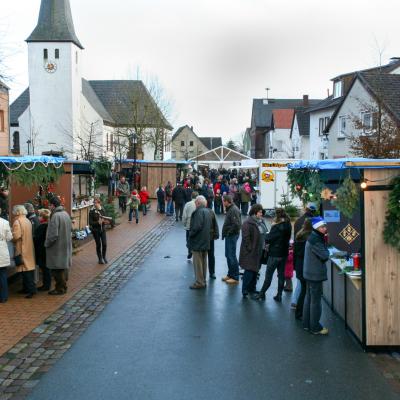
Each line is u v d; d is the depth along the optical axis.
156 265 14.22
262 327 8.55
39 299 10.38
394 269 7.43
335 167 8.11
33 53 56.75
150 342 7.79
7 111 39.91
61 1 57.34
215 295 10.78
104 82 77.06
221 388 6.16
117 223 23.94
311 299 8.19
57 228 10.40
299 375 6.55
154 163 39.69
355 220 10.39
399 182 7.18
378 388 6.18
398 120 24.36
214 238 12.34
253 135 94.50
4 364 6.92
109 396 5.94
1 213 14.11
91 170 20.77
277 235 10.09
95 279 12.34
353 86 32.91
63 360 7.05
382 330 7.42
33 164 12.74
